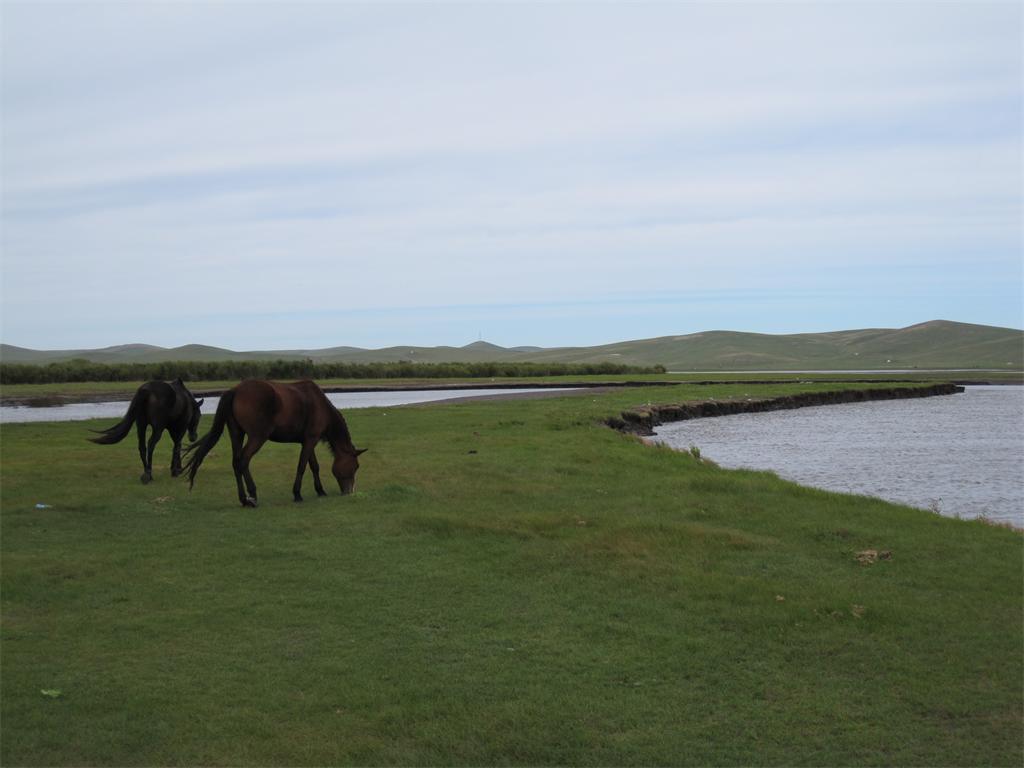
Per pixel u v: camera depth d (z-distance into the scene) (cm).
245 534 1242
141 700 659
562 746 599
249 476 1453
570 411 4006
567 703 666
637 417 4141
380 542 1195
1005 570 1067
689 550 1159
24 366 8819
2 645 778
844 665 748
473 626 844
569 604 919
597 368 13100
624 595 952
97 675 709
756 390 7175
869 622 852
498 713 648
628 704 666
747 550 1165
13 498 1509
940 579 1023
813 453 3094
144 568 1048
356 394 7138
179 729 612
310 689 687
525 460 2097
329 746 593
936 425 4488
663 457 2302
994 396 8200
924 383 8894
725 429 4244
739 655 771
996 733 619
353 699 667
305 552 1133
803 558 1129
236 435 1460
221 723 623
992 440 3603
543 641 802
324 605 906
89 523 1312
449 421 3347
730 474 1991
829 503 1567
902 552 1167
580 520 1351
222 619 858
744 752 591
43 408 5319
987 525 1395
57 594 935
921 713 653
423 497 1559
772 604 910
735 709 659
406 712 646
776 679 717
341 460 1591
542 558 1107
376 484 1702
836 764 574
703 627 846
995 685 704
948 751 591
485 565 1073
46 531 1250
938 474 2503
